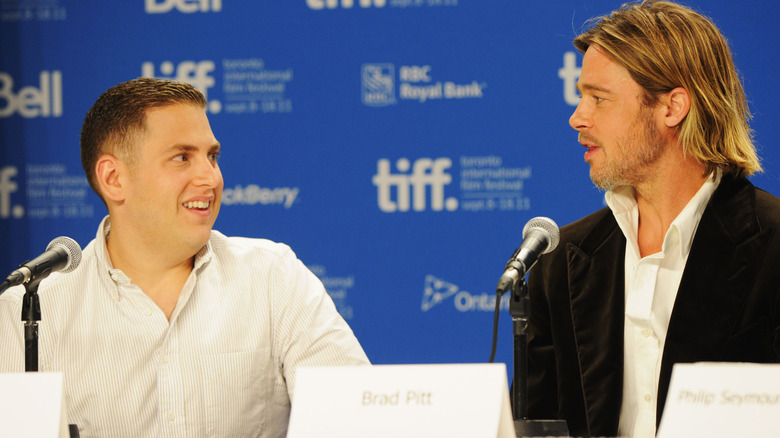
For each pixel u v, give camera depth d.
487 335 8.22
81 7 8.49
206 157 4.27
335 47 8.33
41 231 8.59
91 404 4.17
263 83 8.39
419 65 8.24
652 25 4.08
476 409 2.85
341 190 8.36
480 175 8.20
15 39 8.55
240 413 4.26
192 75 8.45
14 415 3.00
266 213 8.42
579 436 4.28
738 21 7.68
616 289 4.22
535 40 8.10
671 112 4.05
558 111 8.09
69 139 8.54
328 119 8.35
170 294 4.36
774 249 3.88
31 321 3.69
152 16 8.45
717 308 3.93
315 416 2.94
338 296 8.38
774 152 7.63
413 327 8.30
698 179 4.13
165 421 4.15
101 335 4.21
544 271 4.48
